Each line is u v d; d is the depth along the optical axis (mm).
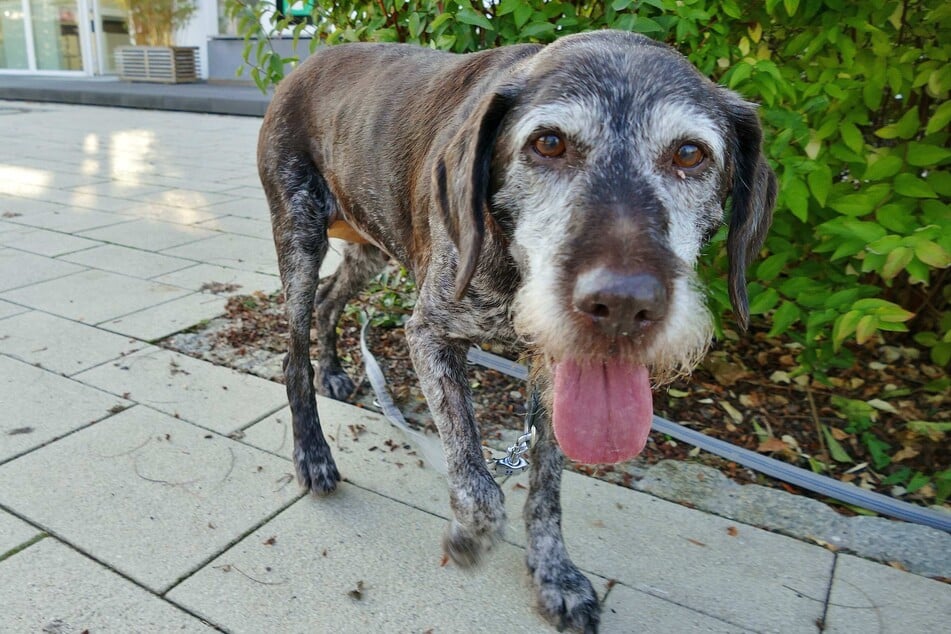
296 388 561
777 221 667
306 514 519
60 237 1148
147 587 441
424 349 459
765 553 498
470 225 388
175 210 1349
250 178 1674
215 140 2201
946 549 502
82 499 515
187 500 522
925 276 537
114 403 645
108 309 856
